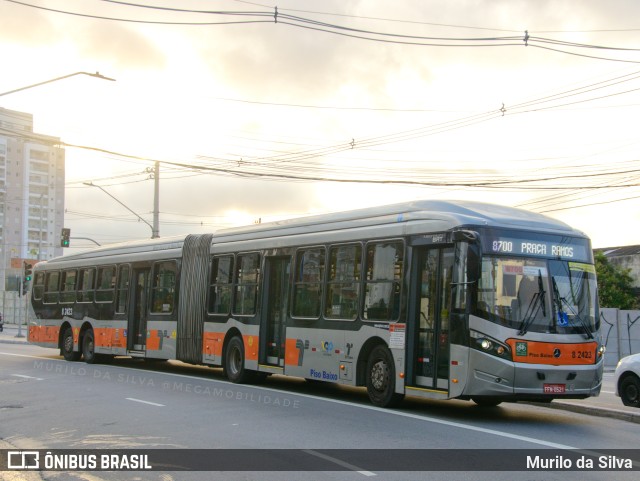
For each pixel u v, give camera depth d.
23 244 111.75
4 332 51.88
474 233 11.51
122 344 21.36
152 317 20.34
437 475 7.76
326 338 14.38
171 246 20.08
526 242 11.86
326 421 11.28
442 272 12.19
